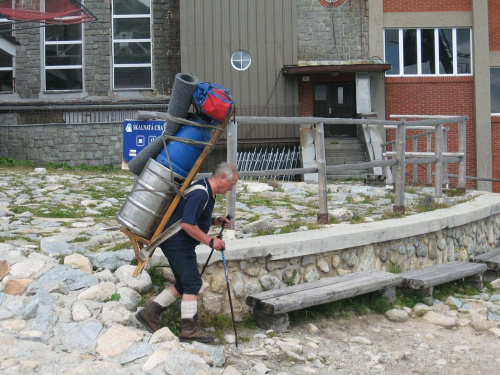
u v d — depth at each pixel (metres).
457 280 7.39
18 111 21.41
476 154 21.08
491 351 5.07
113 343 3.91
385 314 5.89
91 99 22.25
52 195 10.03
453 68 21.50
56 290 4.43
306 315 5.48
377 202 9.66
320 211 7.02
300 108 21.44
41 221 7.38
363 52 21.28
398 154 8.12
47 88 22.50
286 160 20.72
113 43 22.42
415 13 21.31
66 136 21.34
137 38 22.44
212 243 4.16
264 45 21.02
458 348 5.07
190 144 4.30
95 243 5.91
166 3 22.44
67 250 5.23
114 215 8.12
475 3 21.05
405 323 5.77
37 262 4.80
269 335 4.94
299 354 4.61
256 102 21.09
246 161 20.61
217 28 20.97
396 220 7.37
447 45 21.55
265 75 21.09
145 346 3.91
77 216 7.95
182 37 20.95
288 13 21.06
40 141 21.31
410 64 21.56
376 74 21.11
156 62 22.39
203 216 4.32
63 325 4.09
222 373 3.91
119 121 21.52
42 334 3.95
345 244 6.13
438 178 9.91
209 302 5.04
